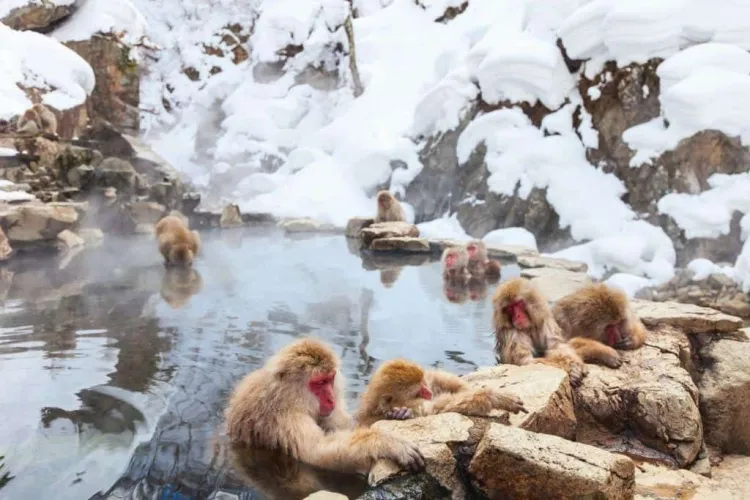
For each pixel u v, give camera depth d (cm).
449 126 1451
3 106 1093
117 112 1588
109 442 319
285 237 1154
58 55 1319
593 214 1135
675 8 1171
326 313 589
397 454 284
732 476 385
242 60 2339
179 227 845
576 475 274
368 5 2169
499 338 466
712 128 1064
